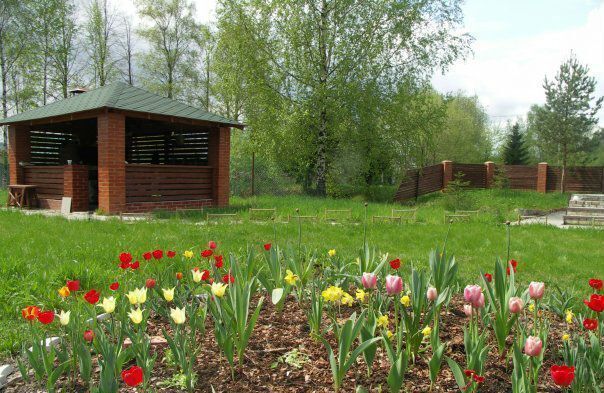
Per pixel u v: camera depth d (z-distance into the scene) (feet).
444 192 64.08
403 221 41.63
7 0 86.22
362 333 8.86
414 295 9.57
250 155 77.25
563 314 12.79
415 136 73.87
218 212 45.70
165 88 109.81
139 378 6.41
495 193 80.33
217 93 101.19
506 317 9.74
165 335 8.77
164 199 47.70
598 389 7.79
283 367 9.56
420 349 10.24
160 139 61.16
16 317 13.75
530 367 8.02
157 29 107.96
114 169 41.75
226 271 16.08
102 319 12.36
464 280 18.21
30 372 9.68
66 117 44.29
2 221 34.73
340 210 45.11
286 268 14.84
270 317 12.50
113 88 46.29
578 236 35.01
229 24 68.28
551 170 88.89
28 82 97.91
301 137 72.02
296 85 71.05
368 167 74.18
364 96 68.74
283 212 44.57
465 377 8.13
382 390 8.52
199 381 9.02
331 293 9.53
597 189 86.69
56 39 98.63
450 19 70.85
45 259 20.33
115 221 35.78
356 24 68.39
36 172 50.39
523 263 23.68
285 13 67.92
